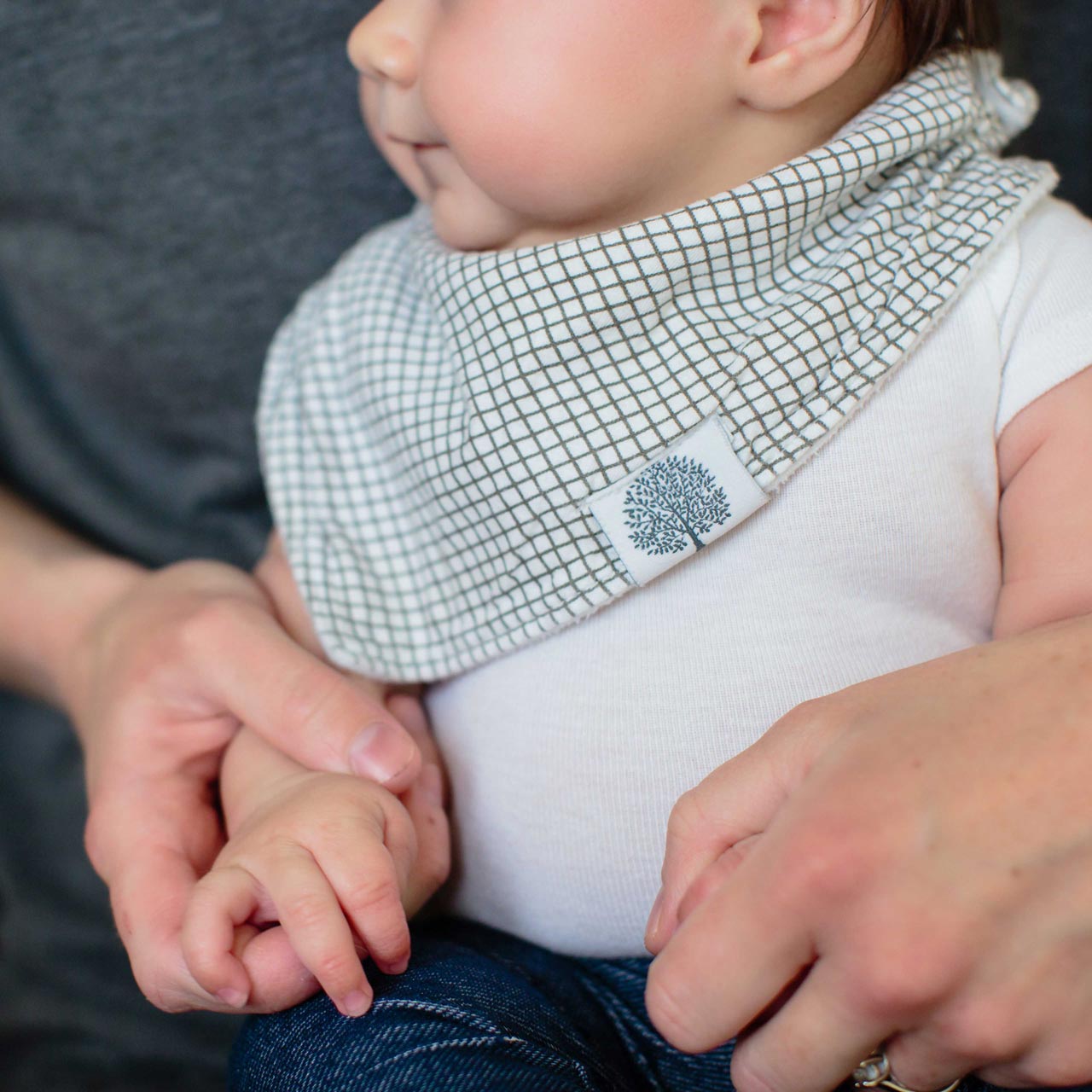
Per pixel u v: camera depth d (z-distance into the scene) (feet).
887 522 2.03
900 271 2.06
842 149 2.09
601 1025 2.06
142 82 2.92
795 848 1.40
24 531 3.19
